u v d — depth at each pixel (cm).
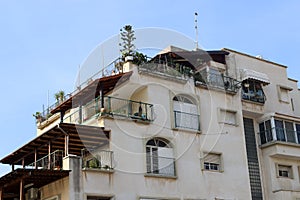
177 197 2005
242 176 2284
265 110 2638
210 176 2159
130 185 1895
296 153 2505
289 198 2366
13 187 1933
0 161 2173
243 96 2519
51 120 2552
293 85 2903
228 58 2584
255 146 2497
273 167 2455
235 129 2367
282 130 2514
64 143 2002
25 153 2112
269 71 2775
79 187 1769
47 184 1898
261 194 2392
